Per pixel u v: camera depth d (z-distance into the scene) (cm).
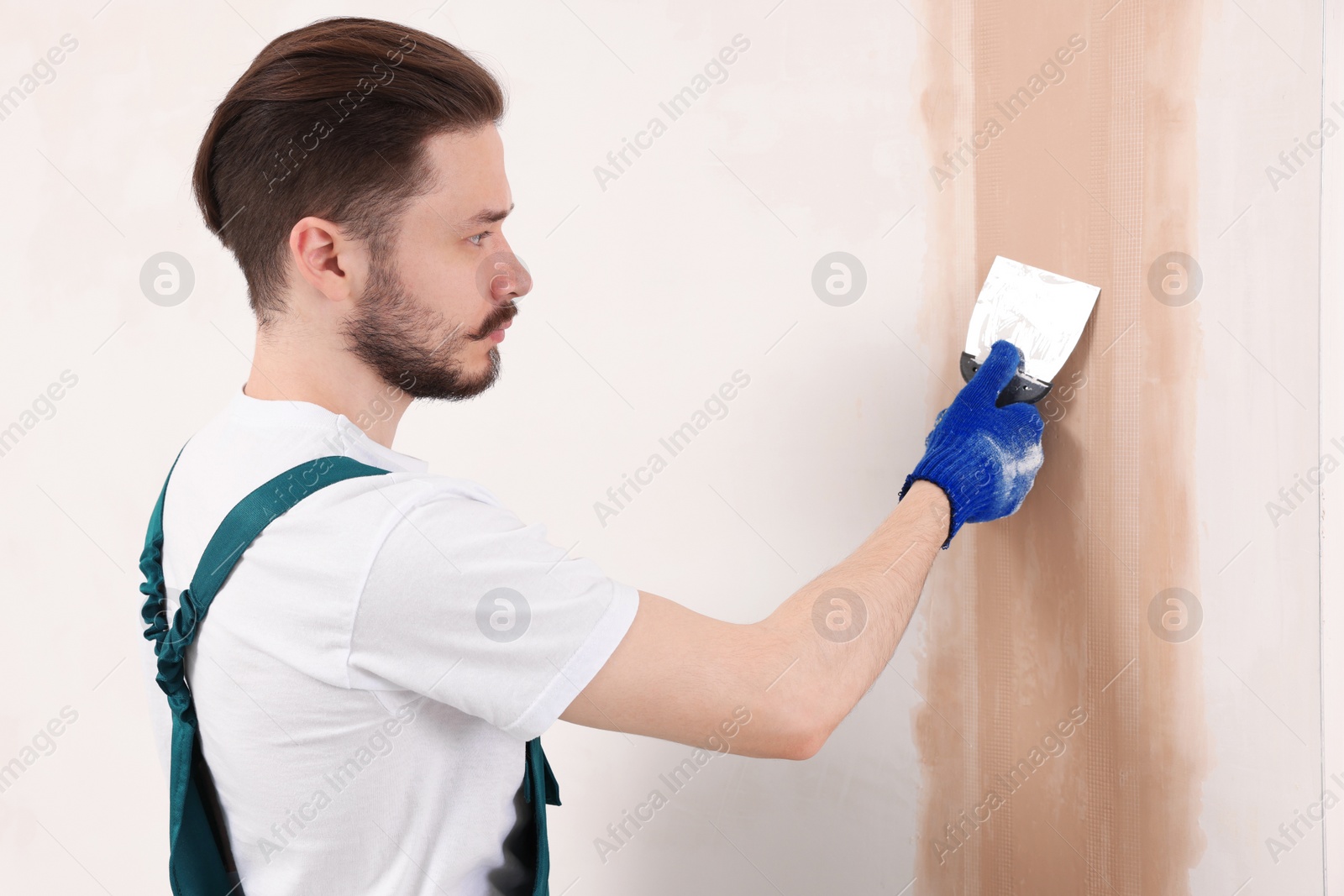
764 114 107
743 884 118
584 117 116
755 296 110
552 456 122
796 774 114
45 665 146
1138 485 89
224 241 74
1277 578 82
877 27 101
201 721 69
